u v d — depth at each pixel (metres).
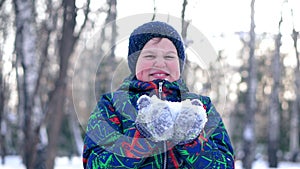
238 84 25.62
